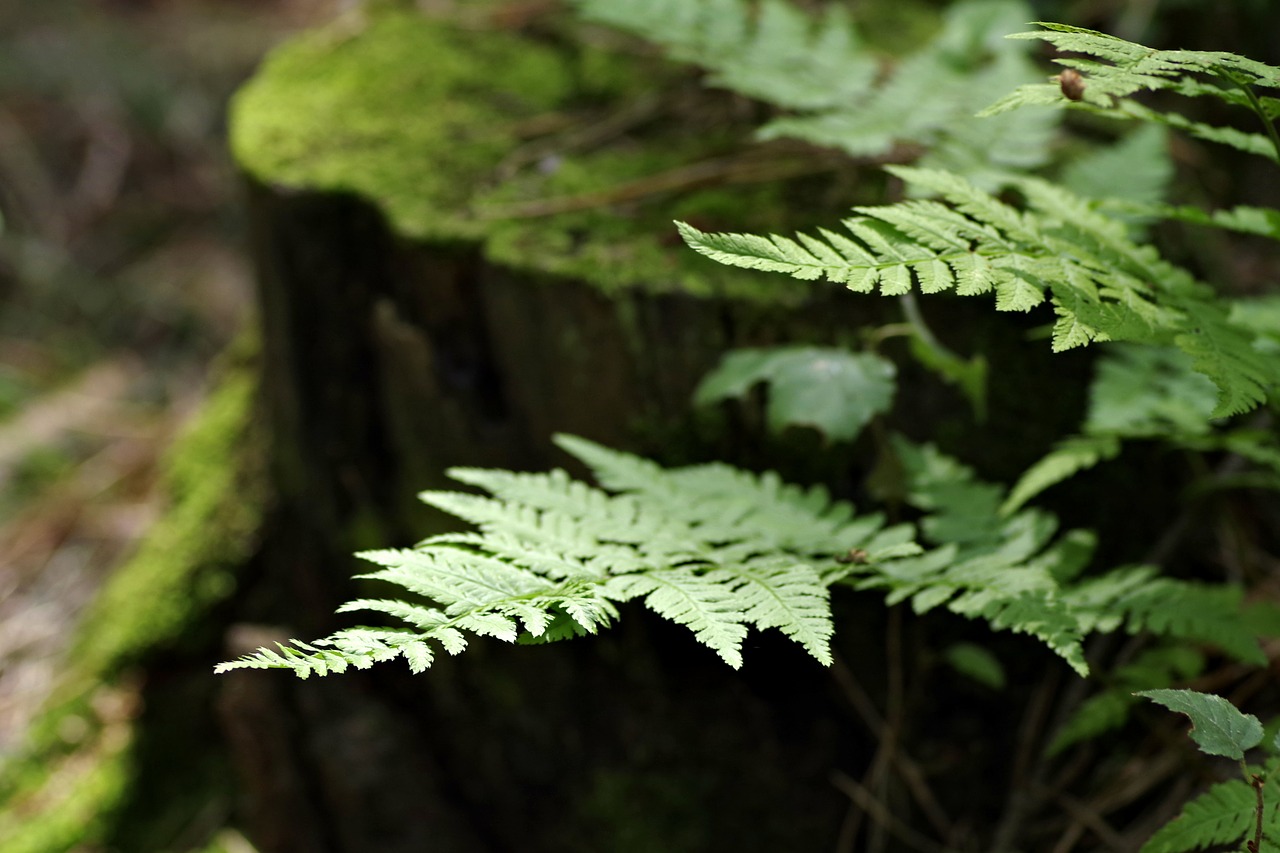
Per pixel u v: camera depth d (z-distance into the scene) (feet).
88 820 9.11
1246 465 7.16
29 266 15.33
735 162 8.13
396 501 8.66
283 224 8.28
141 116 17.13
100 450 12.87
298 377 8.75
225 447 10.39
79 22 18.45
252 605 9.91
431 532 8.37
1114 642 6.93
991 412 7.09
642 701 7.78
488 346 7.84
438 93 9.29
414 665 3.51
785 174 7.88
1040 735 7.10
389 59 9.78
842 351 6.22
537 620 3.79
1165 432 6.16
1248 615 5.78
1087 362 7.06
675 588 4.26
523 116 9.00
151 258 15.89
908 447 6.46
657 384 7.19
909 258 4.17
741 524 5.36
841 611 7.20
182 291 15.30
